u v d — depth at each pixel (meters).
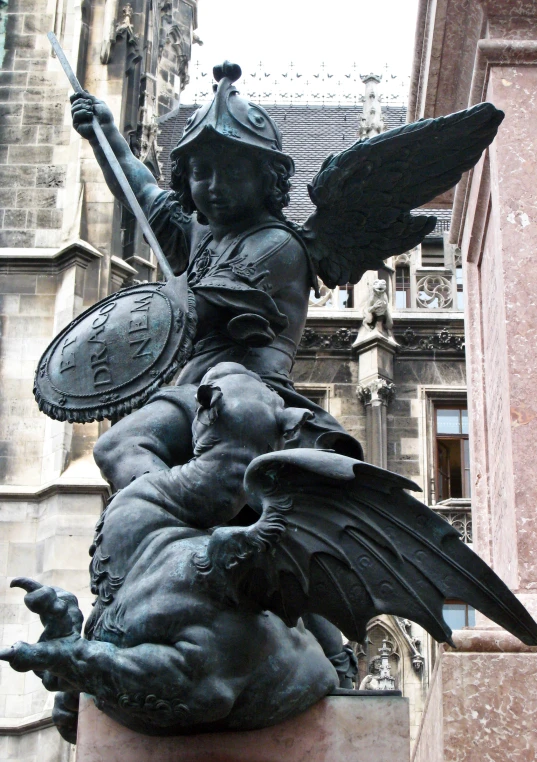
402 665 23.00
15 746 20.00
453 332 28.05
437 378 27.86
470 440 5.70
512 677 4.05
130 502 3.56
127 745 3.50
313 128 32.22
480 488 5.48
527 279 4.89
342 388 27.80
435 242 29.25
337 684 3.62
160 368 3.91
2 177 25.06
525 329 4.81
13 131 25.47
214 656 3.32
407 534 3.49
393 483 3.47
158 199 4.56
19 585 3.31
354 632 3.47
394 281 28.73
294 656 3.49
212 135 4.11
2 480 22.55
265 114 4.23
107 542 3.51
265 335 4.04
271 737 3.50
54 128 25.52
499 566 4.91
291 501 3.43
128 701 3.29
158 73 34.41
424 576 3.46
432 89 6.01
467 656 4.08
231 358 4.11
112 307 4.07
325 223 4.37
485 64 5.29
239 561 3.33
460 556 3.47
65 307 23.88
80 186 24.89
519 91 5.22
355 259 4.41
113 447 3.86
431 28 5.73
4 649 3.24
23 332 23.88
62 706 3.81
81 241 24.12
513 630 3.46
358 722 3.53
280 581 3.40
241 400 3.60
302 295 4.30
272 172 4.21
